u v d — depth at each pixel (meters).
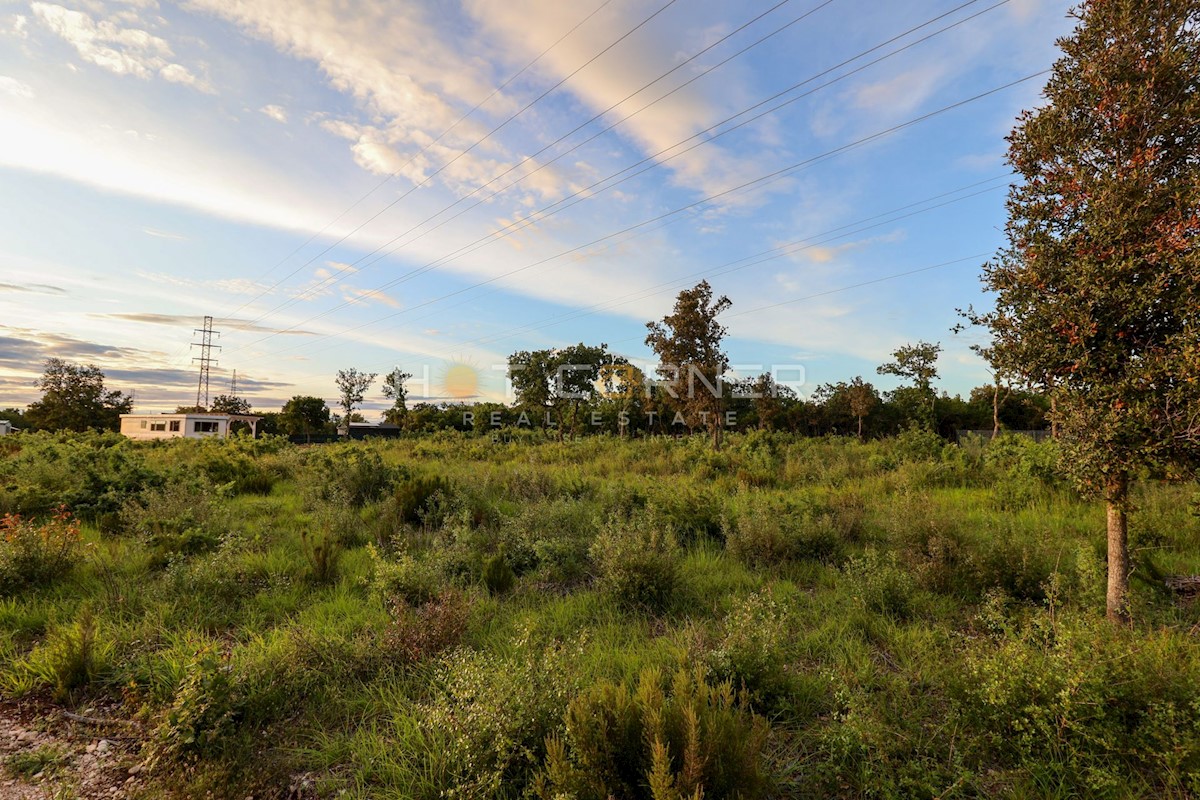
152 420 57.44
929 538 5.97
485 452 21.64
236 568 5.55
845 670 3.40
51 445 16.69
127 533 7.19
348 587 5.63
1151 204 3.93
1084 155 4.35
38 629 4.58
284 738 3.20
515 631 4.43
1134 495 7.82
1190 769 2.51
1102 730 2.68
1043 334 4.30
